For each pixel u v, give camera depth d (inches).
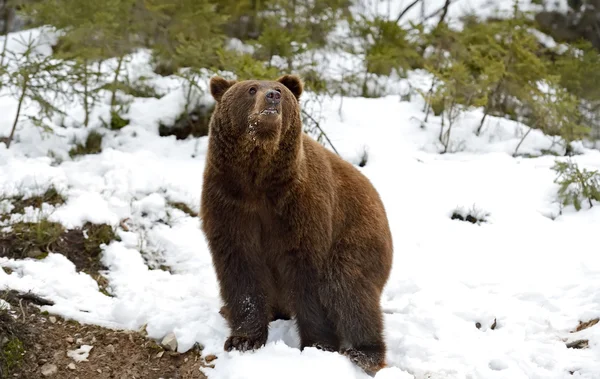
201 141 544.4
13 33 695.7
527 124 636.1
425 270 414.9
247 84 309.3
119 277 393.7
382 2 959.6
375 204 351.6
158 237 434.3
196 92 563.8
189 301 359.9
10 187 445.7
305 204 315.3
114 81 552.4
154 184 474.6
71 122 544.4
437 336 346.6
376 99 642.8
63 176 463.2
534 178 508.7
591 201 479.5
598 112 631.2
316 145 343.0
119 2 584.4
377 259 340.2
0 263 377.4
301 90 335.6
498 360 319.6
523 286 392.2
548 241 439.5
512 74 588.1
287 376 298.4
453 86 580.4
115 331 335.9
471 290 394.6
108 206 446.3
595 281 385.7
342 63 721.0
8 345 309.3
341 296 327.0
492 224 462.6
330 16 723.4
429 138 573.3
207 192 320.8
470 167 527.5
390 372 303.3
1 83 509.4
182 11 640.4
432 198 487.5
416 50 722.8
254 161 305.6
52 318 337.4
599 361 315.3
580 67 653.3
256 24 734.5
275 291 338.6
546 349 327.6
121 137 537.3
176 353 323.6
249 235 320.5
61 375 307.7
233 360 310.2
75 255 409.1
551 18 860.6
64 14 562.6
